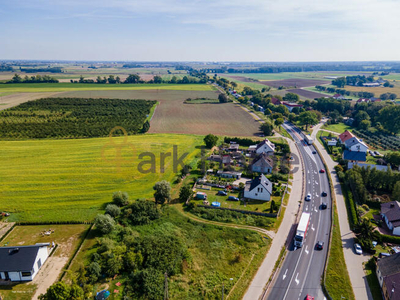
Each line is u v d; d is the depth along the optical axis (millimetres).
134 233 62812
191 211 73875
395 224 64312
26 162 101750
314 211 74438
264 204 77375
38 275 51406
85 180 88875
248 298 47281
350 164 101688
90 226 66250
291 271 53344
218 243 61594
